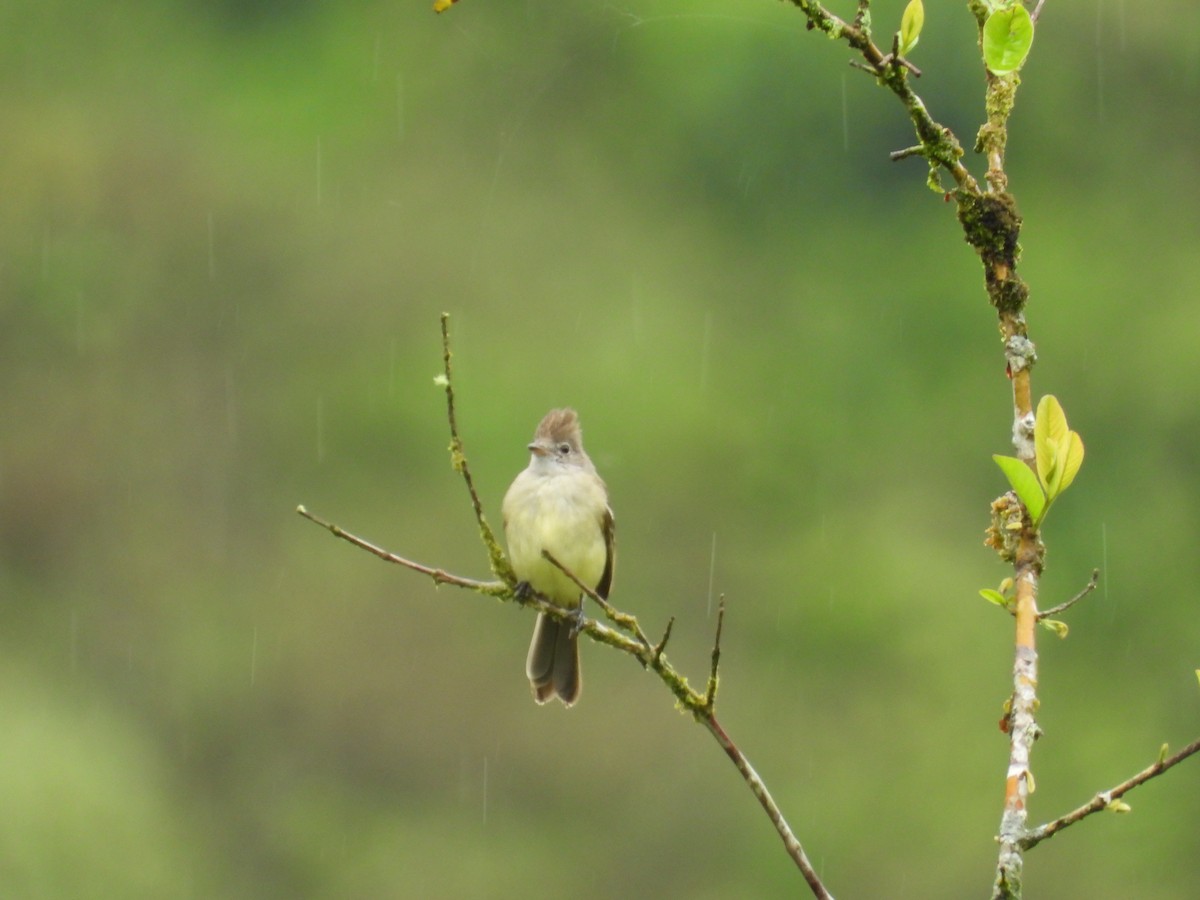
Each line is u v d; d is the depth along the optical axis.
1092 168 20.39
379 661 17.64
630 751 16.67
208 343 19.56
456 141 20.14
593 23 20.11
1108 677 17.92
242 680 17.52
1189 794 16.70
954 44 18.97
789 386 19.62
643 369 19.16
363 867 16.31
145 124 20.69
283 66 21.22
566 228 19.81
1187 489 19.03
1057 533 18.91
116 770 16.27
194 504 18.80
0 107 20.92
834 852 16.45
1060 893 16.23
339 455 18.81
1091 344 19.72
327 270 19.77
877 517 18.97
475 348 19.22
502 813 16.48
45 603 18.19
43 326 19.48
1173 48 20.48
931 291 20.06
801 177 20.36
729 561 18.52
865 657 17.84
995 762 16.97
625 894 16.09
